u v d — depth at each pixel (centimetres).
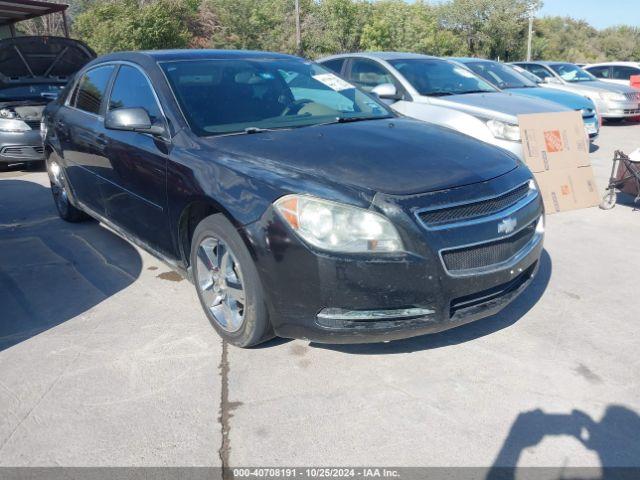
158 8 2670
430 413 268
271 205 279
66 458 242
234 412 271
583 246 493
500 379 295
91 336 344
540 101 684
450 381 294
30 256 479
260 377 299
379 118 406
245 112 373
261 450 246
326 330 275
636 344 329
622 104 1248
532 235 331
